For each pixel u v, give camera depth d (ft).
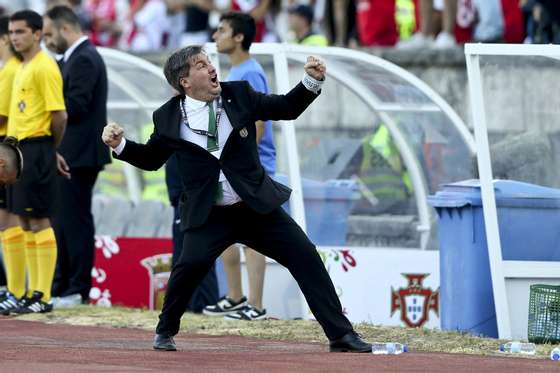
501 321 109.40
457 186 113.91
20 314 119.55
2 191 121.80
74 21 128.26
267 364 83.71
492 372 80.69
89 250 129.90
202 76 88.43
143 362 85.10
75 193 128.77
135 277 137.08
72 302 129.08
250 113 88.99
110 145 89.04
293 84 149.48
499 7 168.96
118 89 155.63
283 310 125.29
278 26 196.85
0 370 80.38
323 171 141.59
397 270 126.52
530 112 115.03
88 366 82.58
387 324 126.41
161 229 145.38
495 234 109.50
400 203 138.51
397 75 130.31
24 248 122.52
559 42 154.40
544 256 112.06
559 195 112.37
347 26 189.06
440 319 118.52
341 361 85.20
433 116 136.77
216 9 191.62
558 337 104.68
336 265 127.65
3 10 237.86
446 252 114.11
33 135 117.91
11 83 122.42
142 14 205.26
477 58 109.09
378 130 141.08
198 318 117.91
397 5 187.01
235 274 120.26
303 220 124.06
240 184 88.53
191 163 89.30
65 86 127.13
